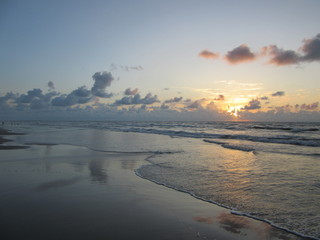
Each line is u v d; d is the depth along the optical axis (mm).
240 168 9625
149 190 6605
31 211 4883
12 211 4875
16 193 6066
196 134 30594
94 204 5379
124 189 6641
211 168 9664
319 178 7926
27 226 4176
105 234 3918
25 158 11625
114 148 16141
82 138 24312
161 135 29922
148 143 19703
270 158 12125
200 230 4160
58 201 5527
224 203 5602
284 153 13984
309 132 38438
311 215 4836
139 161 11234
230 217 4766
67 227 4156
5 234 3855
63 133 33312
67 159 11492
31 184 6930
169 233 4016
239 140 23656
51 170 8914
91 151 14523
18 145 17375
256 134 33688
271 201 5723
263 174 8562
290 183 7320
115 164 10438
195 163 10758
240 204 5527
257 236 3971
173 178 8023
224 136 27672
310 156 12742
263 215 4875
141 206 5328
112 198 5832
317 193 6301
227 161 11266
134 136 27750
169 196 6098
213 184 7277
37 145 17438
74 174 8328
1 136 26906
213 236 3945
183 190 6641
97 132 36156
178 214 4895
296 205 5430
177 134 31672
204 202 5672
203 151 14859
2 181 7207
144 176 8305
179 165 10273
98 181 7469
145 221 4504
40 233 3902
